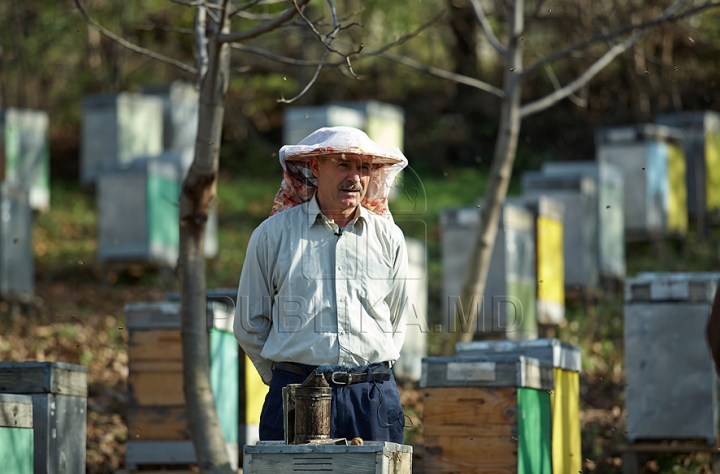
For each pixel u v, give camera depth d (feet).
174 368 50.03
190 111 151.53
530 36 154.40
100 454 56.39
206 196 44.93
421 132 182.91
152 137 141.08
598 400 70.59
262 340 32.76
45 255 118.11
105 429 61.36
